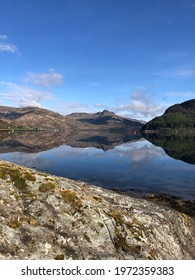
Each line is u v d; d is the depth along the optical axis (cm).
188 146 15262
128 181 5916
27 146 14688
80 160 9094
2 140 19012
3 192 1728
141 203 2725
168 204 4059
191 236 2394
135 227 1833
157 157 9988
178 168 7538
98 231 1648
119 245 1622
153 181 5916
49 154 10775
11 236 1420
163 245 1875
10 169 1934
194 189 5250
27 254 1364
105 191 2827
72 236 1559
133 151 12294
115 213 1898
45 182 1914
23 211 1638
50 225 1587
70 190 1919
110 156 10281
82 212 1742
